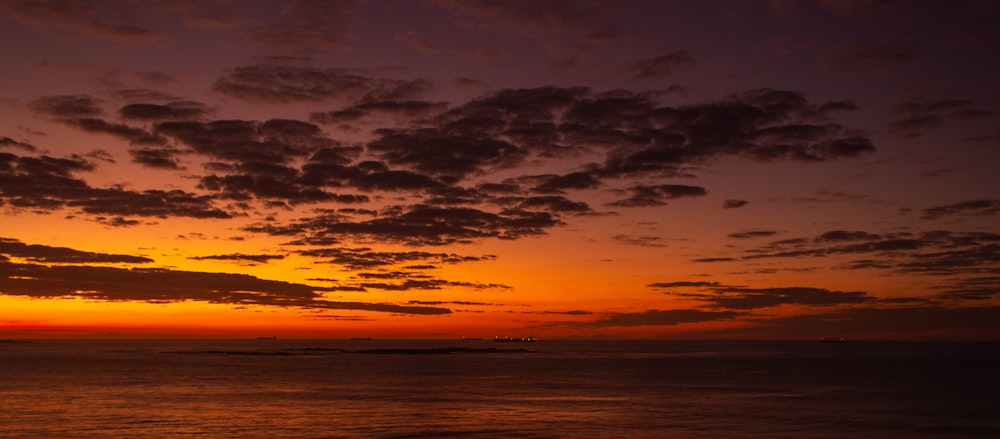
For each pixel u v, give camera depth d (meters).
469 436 46.97
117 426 51.12
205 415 57.28
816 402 67.31
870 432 49.34
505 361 162.62
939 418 56.25
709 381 94.75
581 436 47.06
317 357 183.50
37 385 85.75
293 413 58.44
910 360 170.75
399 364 144.38
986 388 83.19
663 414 58.06
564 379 99.06
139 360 159.00
